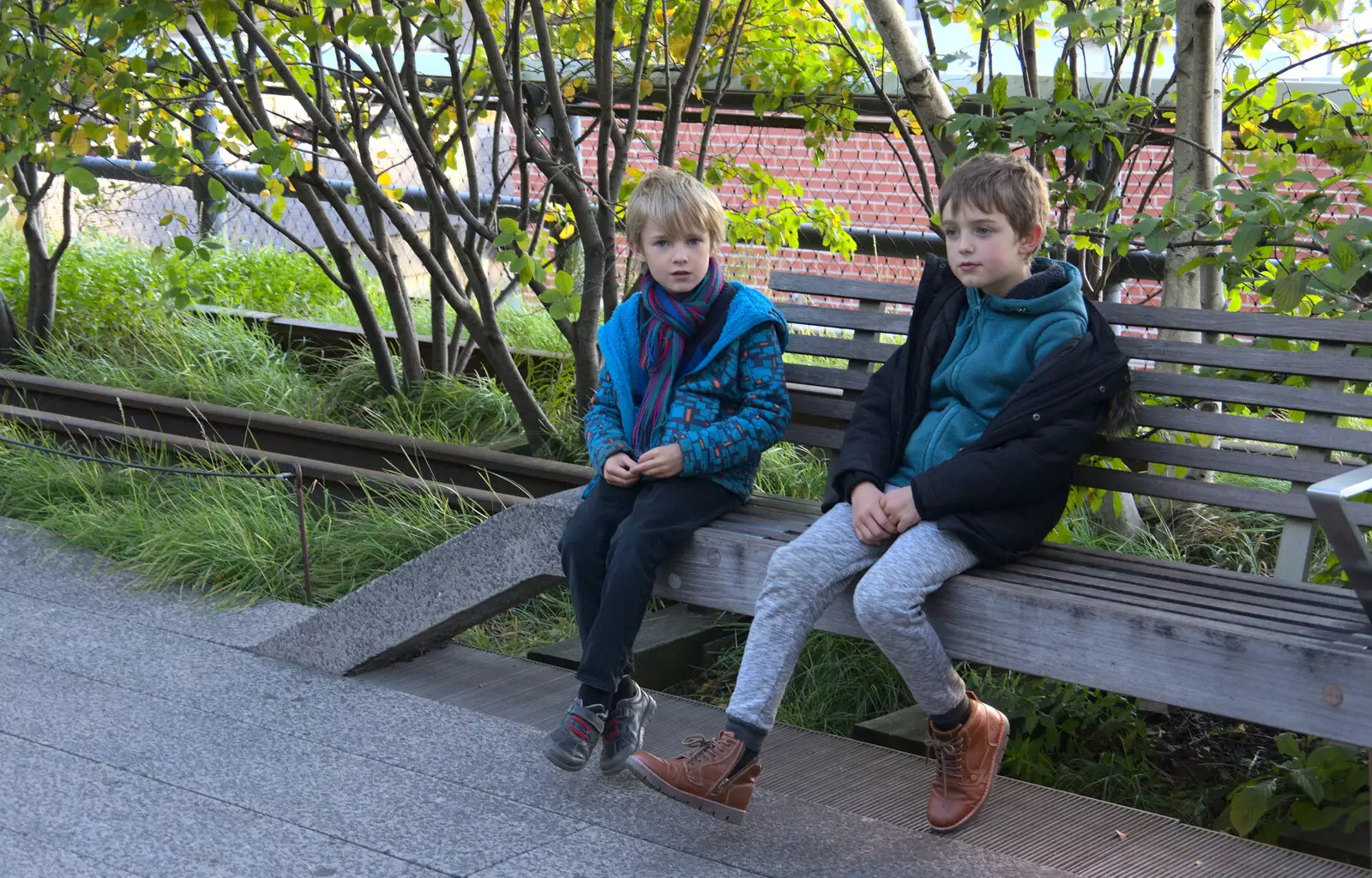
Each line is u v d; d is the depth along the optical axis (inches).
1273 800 116.7
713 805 103.7
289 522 183.3
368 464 203.9
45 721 130.2
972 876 102.6
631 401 123.9
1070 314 111.4
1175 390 119.7
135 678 142.2
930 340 116.7
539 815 112.6
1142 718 142.9
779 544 114.8
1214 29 165.2
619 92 231.3
